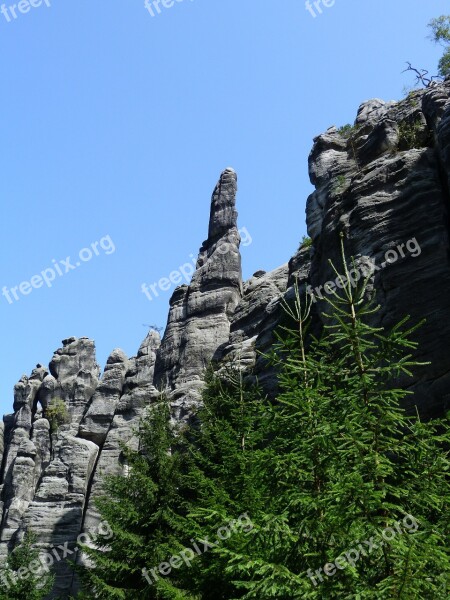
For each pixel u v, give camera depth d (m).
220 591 16.11
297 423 12.37
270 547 11.74
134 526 25.33
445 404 23.64
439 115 33.56
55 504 60.69
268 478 12.97
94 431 69.25
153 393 63.38
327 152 41.38
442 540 10.75
